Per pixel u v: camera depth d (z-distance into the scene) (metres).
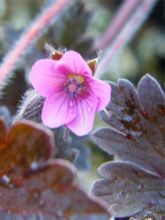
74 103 0.15
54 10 0.24
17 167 0.11
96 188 0.15
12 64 0.21
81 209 0.10
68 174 0.10
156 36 0.34
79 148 0.21
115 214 0.15
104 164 0.15
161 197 0.15
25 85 0.26
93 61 0.15
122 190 0.15
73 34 0.26
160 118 0.16
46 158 0.11
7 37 0.27
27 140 0.11
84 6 0.26
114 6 0.35
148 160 0.16
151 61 0.34
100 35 0.29
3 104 0.26
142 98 0.16
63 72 0.15
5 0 0.34
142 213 0.15
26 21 0.34
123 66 0.33
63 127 0.15
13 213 0.11
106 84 0.14
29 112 0.15
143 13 0.28
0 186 0.11
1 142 0.11
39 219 0.10
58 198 0.10
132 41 0.34
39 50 0.26
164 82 0.33
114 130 0.16
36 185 0.11
